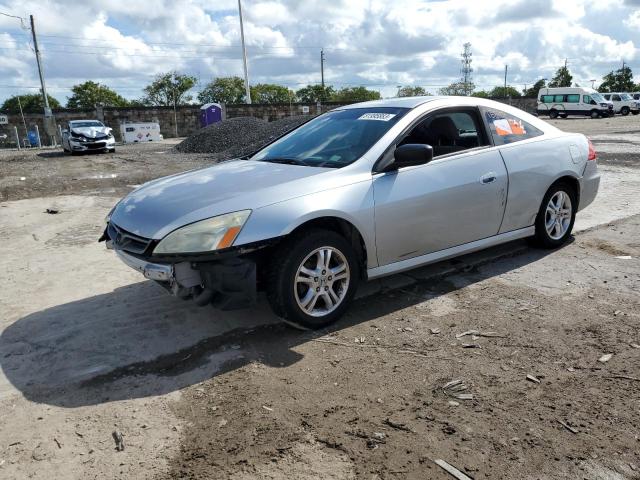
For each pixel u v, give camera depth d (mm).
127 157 19641
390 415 2762
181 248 3301
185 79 79812
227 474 2375
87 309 4270
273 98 99688
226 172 4184
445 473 2334
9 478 2406
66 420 2828
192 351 3531
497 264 5004
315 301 3691
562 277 4621
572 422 2660
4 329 3955
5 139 40656
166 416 2830
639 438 2529
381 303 4191
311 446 2543
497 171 4570
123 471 2426
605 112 41219
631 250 5293
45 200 9406
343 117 4699
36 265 5441
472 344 3494
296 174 3871
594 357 3289
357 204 3758
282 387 3061
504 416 2725
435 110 4422
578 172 5305
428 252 4289
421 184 4090
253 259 3457
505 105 5016
